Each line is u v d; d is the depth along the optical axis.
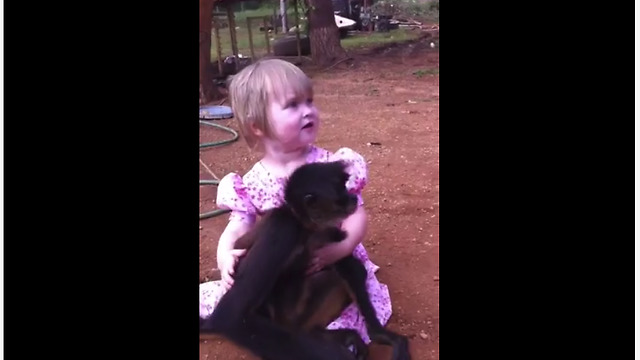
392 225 1.38
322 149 1.21
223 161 1.33
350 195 1.16
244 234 1.19
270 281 1.17
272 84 1.16
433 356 1.21
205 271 1.34
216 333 1.18
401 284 1.31
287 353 1.16
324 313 1.21
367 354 1.23
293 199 1.16
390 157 1.38
